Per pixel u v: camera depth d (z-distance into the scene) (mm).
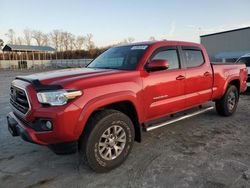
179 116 4758
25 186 3025
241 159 3678
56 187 2998
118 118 3359
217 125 5418
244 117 6082
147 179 3146
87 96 3027
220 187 2924
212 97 5414
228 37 35781
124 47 4590
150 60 3975
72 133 2934
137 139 3811
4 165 3582
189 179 3119
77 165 3574
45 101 2891
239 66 6297
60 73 3559
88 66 4617
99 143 3223
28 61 47531
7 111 7098
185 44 4766
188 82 4598
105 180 3145
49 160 3740
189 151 4004
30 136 2957
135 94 3562
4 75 25734
